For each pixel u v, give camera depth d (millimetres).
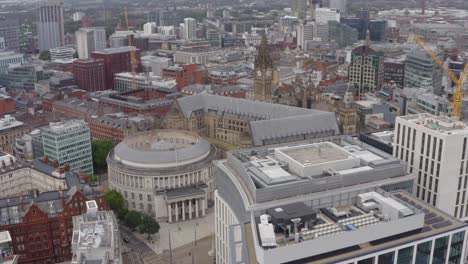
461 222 163625
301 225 153875
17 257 183875
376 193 173750
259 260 141125
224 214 195000
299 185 170250
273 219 155125
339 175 176250
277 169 184375
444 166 192875
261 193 164750
